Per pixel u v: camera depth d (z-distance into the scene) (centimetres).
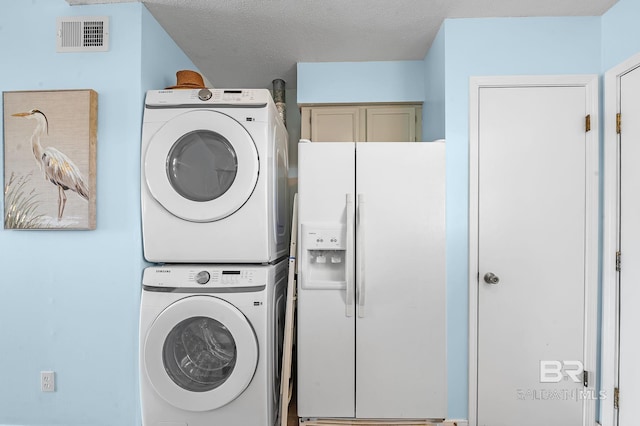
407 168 186
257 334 169
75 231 181
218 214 172
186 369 176
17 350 182
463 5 188
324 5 190
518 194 198
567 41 197
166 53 215
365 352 185
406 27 212
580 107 196
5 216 177
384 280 185
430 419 187
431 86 235
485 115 199
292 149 314
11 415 182
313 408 185
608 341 188
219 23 207
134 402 178
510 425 197
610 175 188
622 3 182
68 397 181
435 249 186
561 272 196
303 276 184
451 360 199
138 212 180
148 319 171
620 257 185
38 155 175
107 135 181
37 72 182
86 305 181
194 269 176
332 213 186
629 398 180
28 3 183
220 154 178
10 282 182
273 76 288
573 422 196
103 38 181
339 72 262
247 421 170
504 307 198
